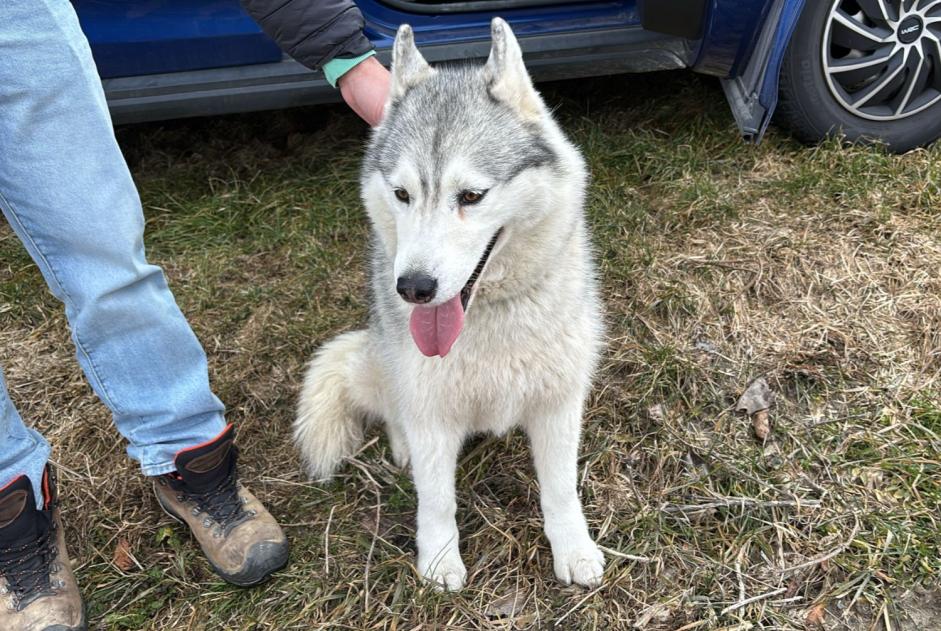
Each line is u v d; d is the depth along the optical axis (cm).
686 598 211
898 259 311
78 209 177
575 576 219
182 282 346
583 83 450
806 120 366
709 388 271
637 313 304
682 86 438
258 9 210
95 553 236
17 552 205
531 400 217
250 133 445
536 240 199
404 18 345
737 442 254
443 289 180
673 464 249
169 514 242
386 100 226
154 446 217
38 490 207
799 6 305
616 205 358
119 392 207
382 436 279
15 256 361
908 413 254
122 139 443
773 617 205
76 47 168
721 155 383
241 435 277
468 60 353
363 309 324
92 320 192
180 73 340
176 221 377
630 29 353
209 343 313
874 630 200
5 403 195
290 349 309
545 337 206
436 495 221
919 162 365
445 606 217
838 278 306
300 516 247
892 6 342
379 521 245
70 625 208
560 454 220
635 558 222
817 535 223
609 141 400
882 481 235
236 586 225
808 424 256
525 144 195
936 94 365
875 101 366
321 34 215
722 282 312
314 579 226
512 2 349
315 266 346
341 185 391
